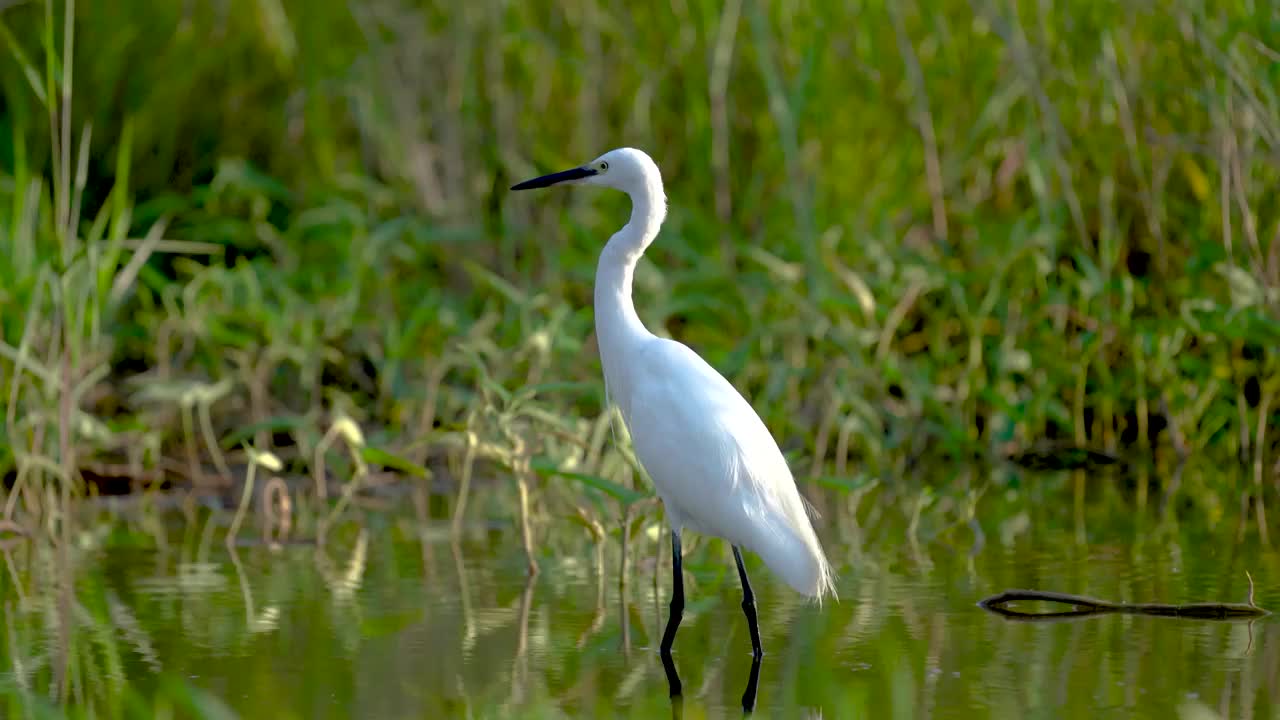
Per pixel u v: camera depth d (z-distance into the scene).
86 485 12.66
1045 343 14.00
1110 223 14.02
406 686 7.37
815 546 8.16
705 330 14.90
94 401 14.11
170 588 9.43
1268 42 12.91
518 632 8.41
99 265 13.21
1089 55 14.26
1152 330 13.83
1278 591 8.91
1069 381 14.07
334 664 7.75
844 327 13.80
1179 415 13.59
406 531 11.23
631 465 9.95
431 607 8.96
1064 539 10.52
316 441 12.79
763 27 14.85
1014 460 13.77
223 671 7.63
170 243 13.77
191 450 13.06
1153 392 13.83
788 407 13.78
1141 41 13.94
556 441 11.49
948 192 15.09
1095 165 14.46
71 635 8.30
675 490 8.34
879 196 15.04
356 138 18.12
